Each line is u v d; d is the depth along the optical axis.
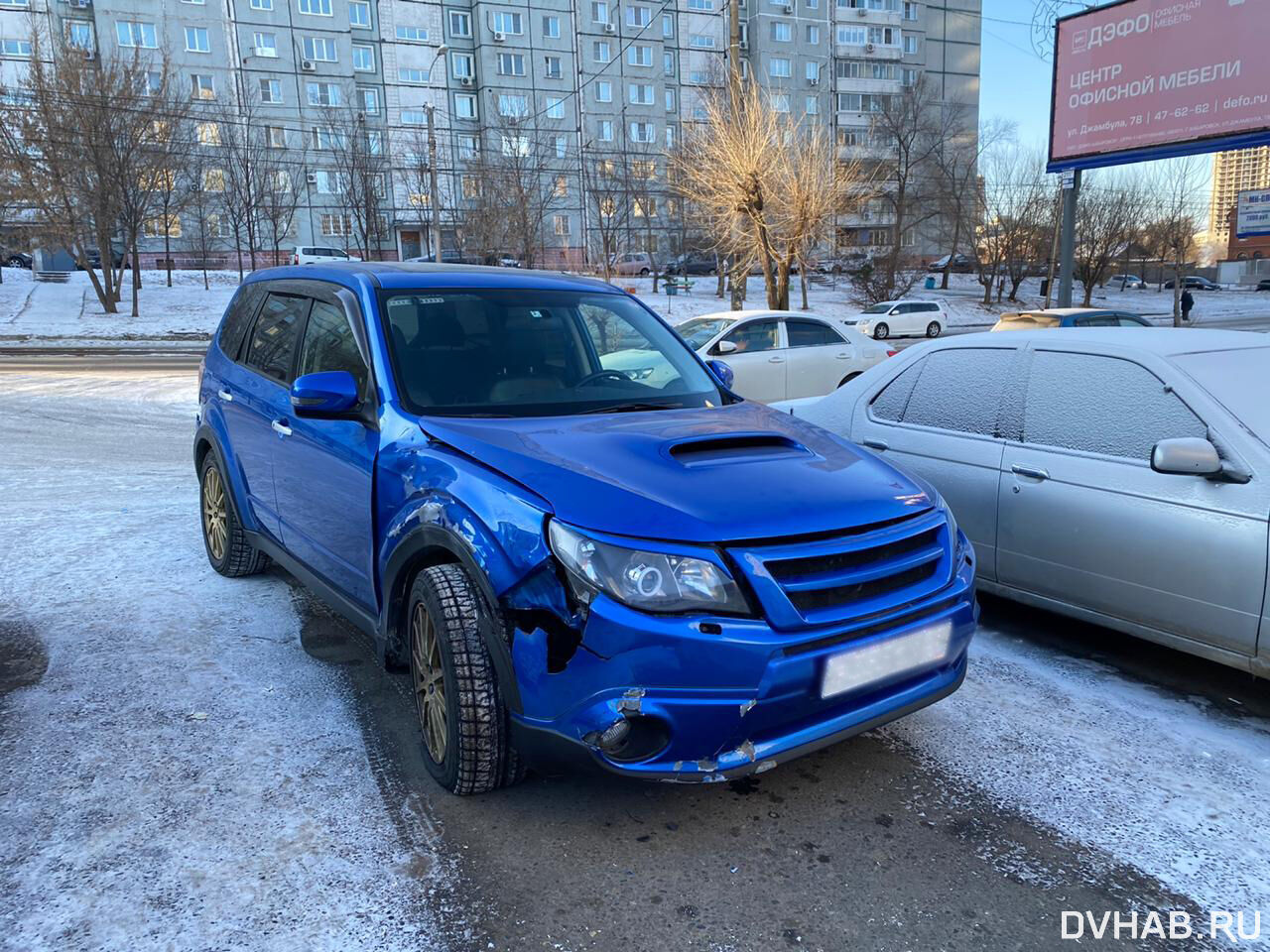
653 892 2.40
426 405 3.23
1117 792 2.93
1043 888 2.44
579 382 3.61
